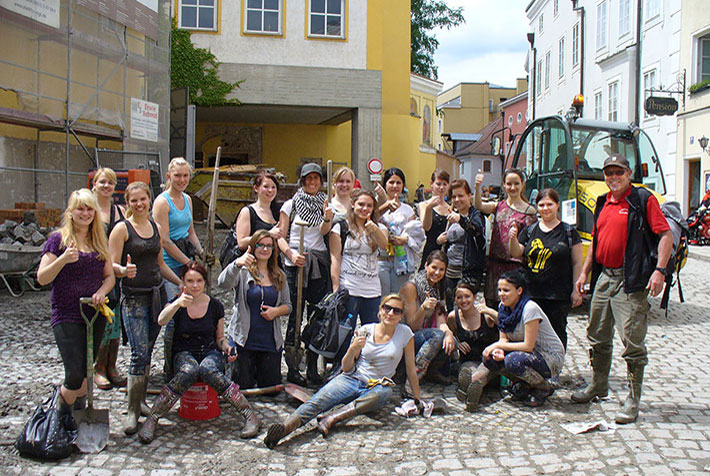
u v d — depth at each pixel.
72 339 4.04
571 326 7.99
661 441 4.34
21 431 4.32
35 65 12.73
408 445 4.30
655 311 8.88
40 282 3.93
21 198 13.14
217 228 19.02
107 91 13.95
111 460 3.99
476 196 6.29
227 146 24.84
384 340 4.85
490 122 64.06
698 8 18.12
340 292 5.40
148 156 15.65
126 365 5.94
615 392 5.41
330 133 25.52
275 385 5.35
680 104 19.00
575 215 8.52
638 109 21.56
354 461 4.04
